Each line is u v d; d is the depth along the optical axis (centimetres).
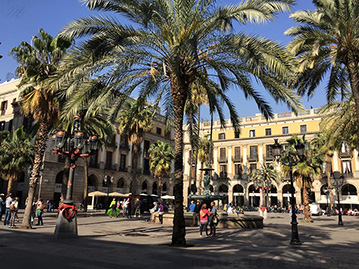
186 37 941
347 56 1134
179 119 986
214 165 5269
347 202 4094
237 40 902
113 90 1101
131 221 1862
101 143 2600
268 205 4662
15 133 2594
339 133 1500
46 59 1401
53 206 3025
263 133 4953
